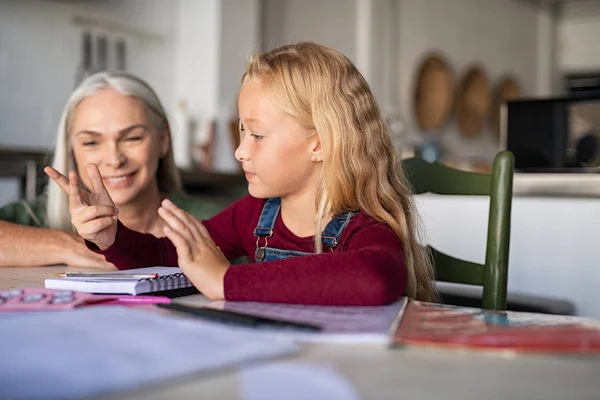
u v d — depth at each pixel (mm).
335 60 1033
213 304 693
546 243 1763
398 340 509
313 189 1048
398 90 4816
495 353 482
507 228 1063
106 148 1403
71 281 767
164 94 3424
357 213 1018
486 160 6027
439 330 551
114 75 1459
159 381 386
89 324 520
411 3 4918
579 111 1767
